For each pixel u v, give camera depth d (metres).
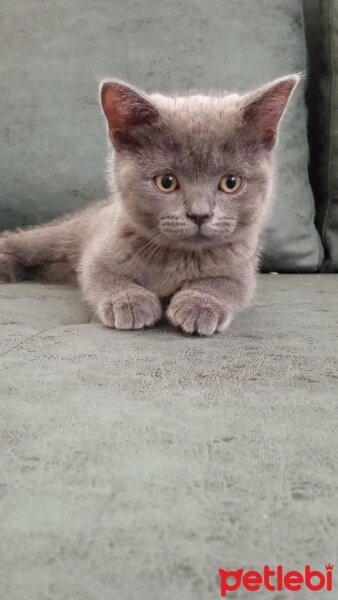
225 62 0.38
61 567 0.10
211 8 0.39
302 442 0.14
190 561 0.10
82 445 0.14
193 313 0.24
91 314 0.27
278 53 0.39
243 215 0.27
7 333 0.23
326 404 0.16
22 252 0.37
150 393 0.17
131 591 0.09
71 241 0.36
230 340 0.22
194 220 0.25
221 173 0.26
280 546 0.10
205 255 0.27
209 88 0.38
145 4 0.39
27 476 0.12
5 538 0.10
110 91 0.26
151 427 0.15
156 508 0.11
